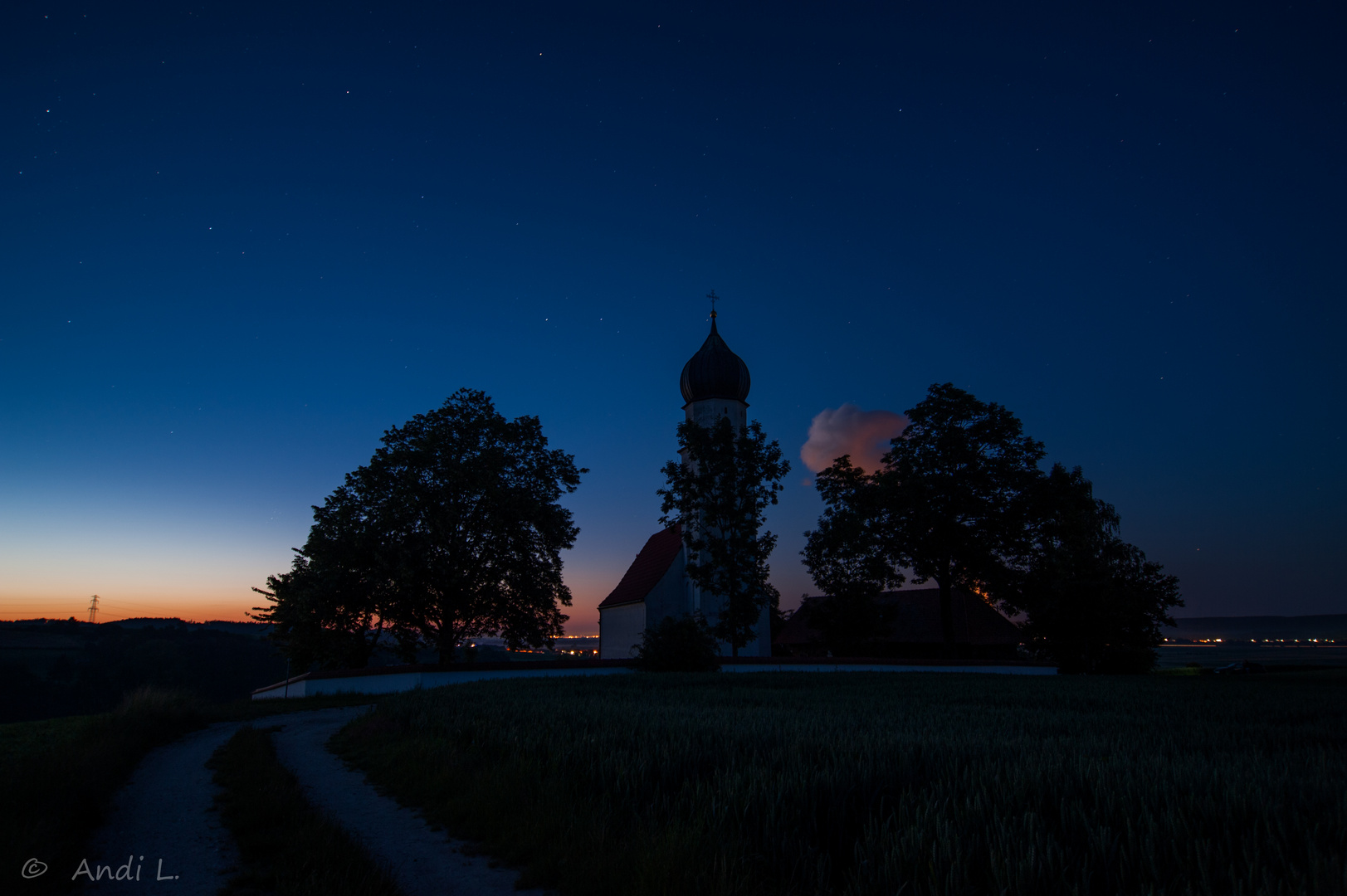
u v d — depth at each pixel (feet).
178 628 397.39
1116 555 156.25
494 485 119.14
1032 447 142.51
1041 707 59.41
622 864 20.94
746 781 25.77
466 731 43.57
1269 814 19.35
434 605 119.24
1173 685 88.79
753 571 136.98
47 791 28.14
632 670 117.60
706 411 179.42
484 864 23.94
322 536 117.39
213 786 36.42
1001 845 17.94
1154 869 16.70
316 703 88.84
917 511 138.31
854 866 20.10
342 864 21.99
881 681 97.50
